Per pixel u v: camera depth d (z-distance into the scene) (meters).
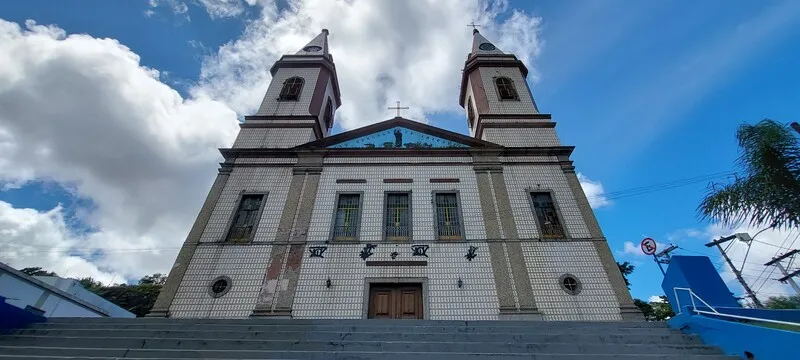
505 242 11.64
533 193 13.06
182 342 6.29
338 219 12.39
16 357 5.55
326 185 13.23
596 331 7.04
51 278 15.13
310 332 6.80
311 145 14.34
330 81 18.78
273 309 10.18
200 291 10.58
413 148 14.22
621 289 10.66
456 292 10.57
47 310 11.15
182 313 10.16
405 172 13.65
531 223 12.16
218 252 11.40
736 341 5.59
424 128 15.14
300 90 17.12
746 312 6.65
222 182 13.30
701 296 7.10
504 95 16.94
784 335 4.86
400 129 15.20
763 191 8.09
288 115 15.90
